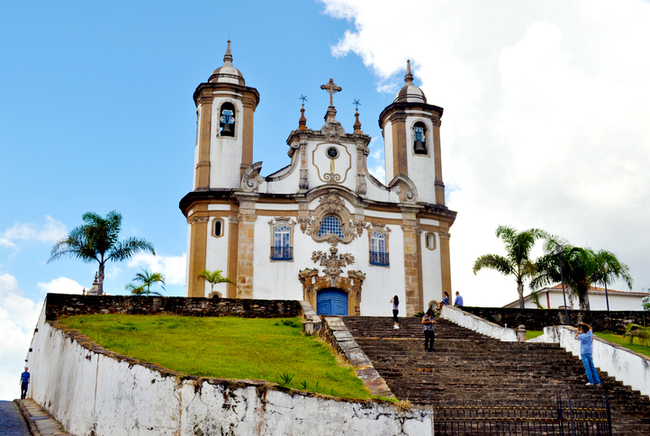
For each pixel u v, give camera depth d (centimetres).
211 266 3181
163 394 1182
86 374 1440
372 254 3247
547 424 1277
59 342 1805
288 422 1112
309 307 2311
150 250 3075
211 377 1175
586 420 1205
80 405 1427
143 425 1190
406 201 3406
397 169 3622
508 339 2034
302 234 3175
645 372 1533
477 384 1499
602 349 1692
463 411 1269
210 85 3466
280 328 2114
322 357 1638
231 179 3366
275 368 1417
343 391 1252
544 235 3114
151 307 2323
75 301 2261
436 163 3681
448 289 3441
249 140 3447
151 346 1587
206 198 3253
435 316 2634
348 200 3269
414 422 1131
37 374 2233
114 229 3023
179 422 1147
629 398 1495
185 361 1379
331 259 3150
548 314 2536
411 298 3259
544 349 1844
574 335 1825
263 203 3212
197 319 2255
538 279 3077
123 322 2100
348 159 3366
